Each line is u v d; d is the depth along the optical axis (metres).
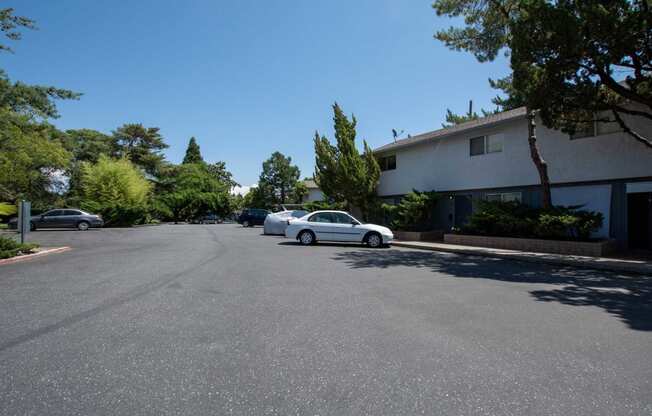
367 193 23.20
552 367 3.69
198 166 66.69
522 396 3.10
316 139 24.67
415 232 18.75
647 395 3.13
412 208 19.16
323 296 6.59
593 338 4.54
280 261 10.89
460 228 17.50
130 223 35.12
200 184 61.00
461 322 5.14
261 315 5.38
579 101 10.89
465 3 14.99
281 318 5.24
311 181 67.75
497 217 15.01
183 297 6.38
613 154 13.57
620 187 13.44
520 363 3.78
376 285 7.61
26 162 23.31
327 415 2.79
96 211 32.56
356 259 11.65
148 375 3.42
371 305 6.01
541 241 13.40
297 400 3.00
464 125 20.92
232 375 3.44
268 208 69.44
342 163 22.62
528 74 11.36
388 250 14.71
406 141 23.83
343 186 23.11
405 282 7.98
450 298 6.54
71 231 25.89
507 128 17.19
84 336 4.43
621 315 5.57
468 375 3.49
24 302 5.97
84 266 9.70
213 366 3.63
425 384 3.30
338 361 3.79
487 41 15.12
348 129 23.53
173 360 3.77
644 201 13.08
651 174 12.62
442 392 3.16
